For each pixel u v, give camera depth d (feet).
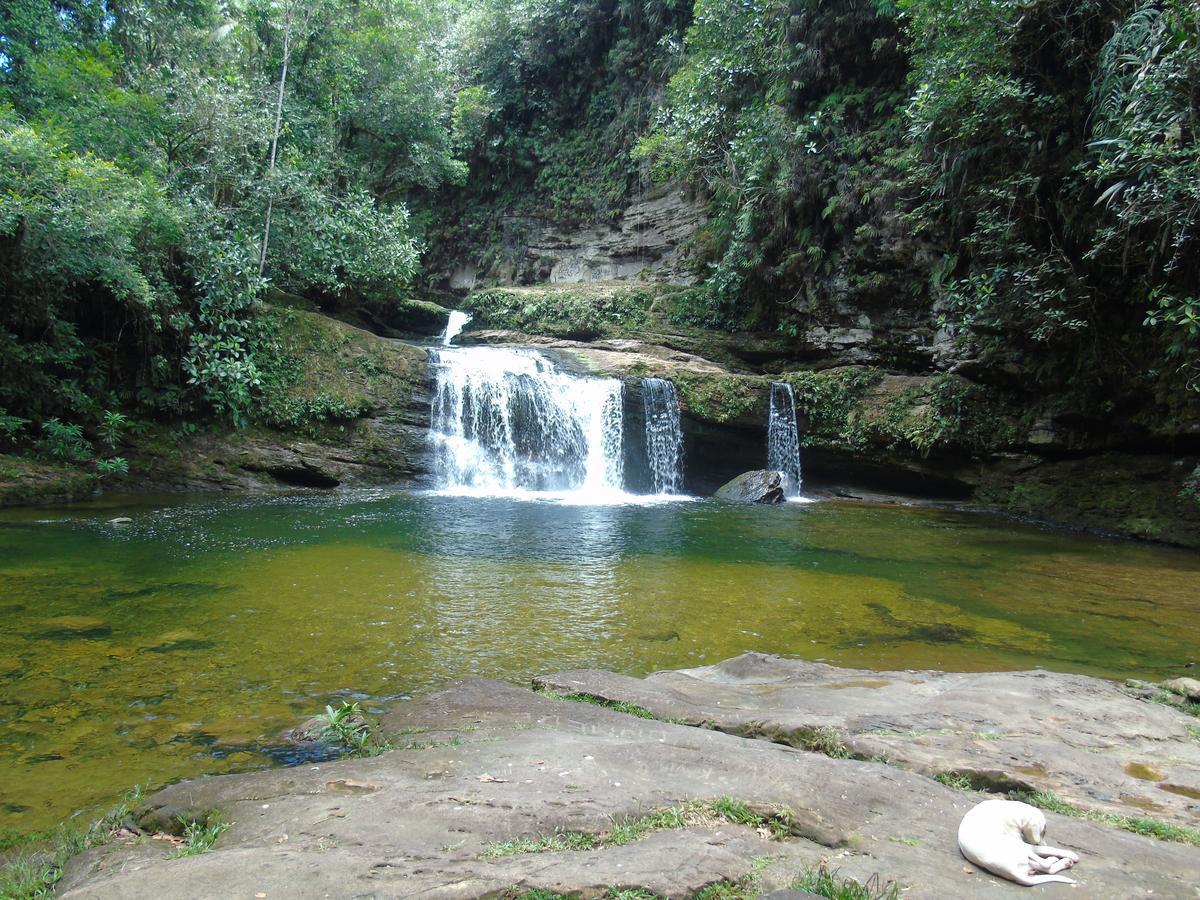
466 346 68.69
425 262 105.29
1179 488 42.19
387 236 66.03
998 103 42.96
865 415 56.80
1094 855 8.16
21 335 44.70
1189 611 24.77
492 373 56.08
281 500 44.29
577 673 16.03
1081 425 48.55
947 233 53.11
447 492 51.16
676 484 58.23
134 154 51.08
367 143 83.15
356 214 63.72
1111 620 23.54
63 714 14.20
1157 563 33.53
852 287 60.34
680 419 57.62
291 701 15.02
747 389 57.52
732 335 68.03
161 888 7.02
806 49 60.13
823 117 61.00
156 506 40.40
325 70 73.92
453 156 95.09
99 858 8.64
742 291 68.39
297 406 51.13
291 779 10.14
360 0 77.46
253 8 69.46
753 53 65.41
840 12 58.59
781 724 12.75
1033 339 47.98
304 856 7.65
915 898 7.04
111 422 45.27
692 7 82.17
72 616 20.31
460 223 103.40
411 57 79.30
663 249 84.48
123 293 42.52
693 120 68.39
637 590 25.09
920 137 48.21
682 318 70.59
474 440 55.62
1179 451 43.70
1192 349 37.99
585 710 13.53
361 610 21.58
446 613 21.59
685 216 82.17
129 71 59.88
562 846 8.11
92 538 30.99
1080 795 10.44
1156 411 43.93
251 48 68.74
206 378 48.14
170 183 50.08
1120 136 35.32
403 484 52.60
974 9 42.63
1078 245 44.68
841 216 59.31
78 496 42.29
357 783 9.89
